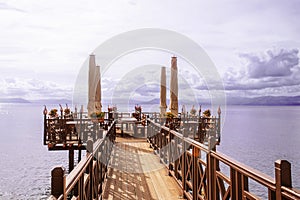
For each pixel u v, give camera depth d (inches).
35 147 823.1
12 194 398.6
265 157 653.3
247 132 1226.6
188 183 178.2
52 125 362.9
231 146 815.7
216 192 129.8
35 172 519.5
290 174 72.0
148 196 183.6
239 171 97.3
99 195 175.3
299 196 64.3
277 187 72.7
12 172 519.5
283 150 747.4
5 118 2549.2
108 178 227.5
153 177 231.3
